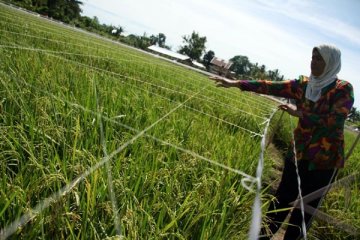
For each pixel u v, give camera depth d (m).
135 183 2.76
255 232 1.43
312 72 3.45
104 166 2.59
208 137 4.67
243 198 3.14
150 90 6.89
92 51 12.03
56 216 1.98
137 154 3.31
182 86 10.00
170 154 3.48
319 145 3.39
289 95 3.84
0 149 2.70
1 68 4.46
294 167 3.67
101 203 2.24
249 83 3.94
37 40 10.55
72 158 2.64
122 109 4.61
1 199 2.03
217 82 4.07
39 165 2.35
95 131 3.26
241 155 4.36
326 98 3.35
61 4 77.00
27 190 2.21
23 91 3.83
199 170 3.59
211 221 2.70
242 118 8.27
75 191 2.25
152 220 2.35
